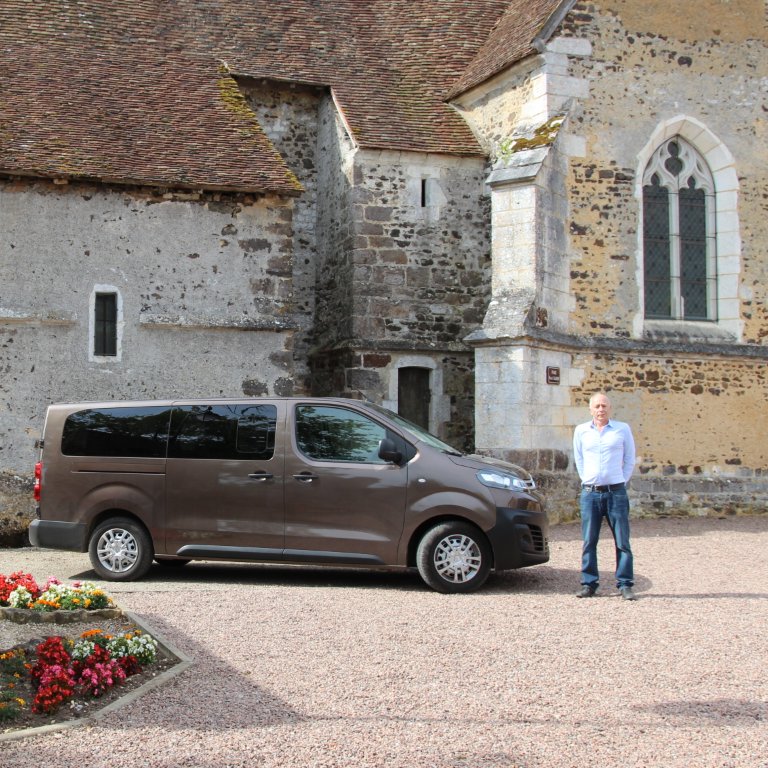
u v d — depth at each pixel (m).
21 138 12.65
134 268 12.99
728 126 15.02
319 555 8.81
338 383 15.56
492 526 8.62
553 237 13.63
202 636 6.87
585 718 5.18
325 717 5.19
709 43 14.95
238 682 5.80
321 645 6.63
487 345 13.31
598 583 8.75
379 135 15.24
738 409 14.88
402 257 15.36
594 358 14.09
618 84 14.42
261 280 13.45
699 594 8.60
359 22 17.73
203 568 10.17
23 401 12.46
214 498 9.02
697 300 15.09
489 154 15.59
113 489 9.23
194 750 4.71
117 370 12.85
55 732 4.98
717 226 15.09
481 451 13.31
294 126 16.75
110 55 15.02
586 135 14.19
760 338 15.08
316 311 16.78
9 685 5.64
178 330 13.11
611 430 8.58
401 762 4.57
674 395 14.52
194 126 13.95
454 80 16.73
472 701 5.46
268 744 4.79
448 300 15.56
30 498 12.34
